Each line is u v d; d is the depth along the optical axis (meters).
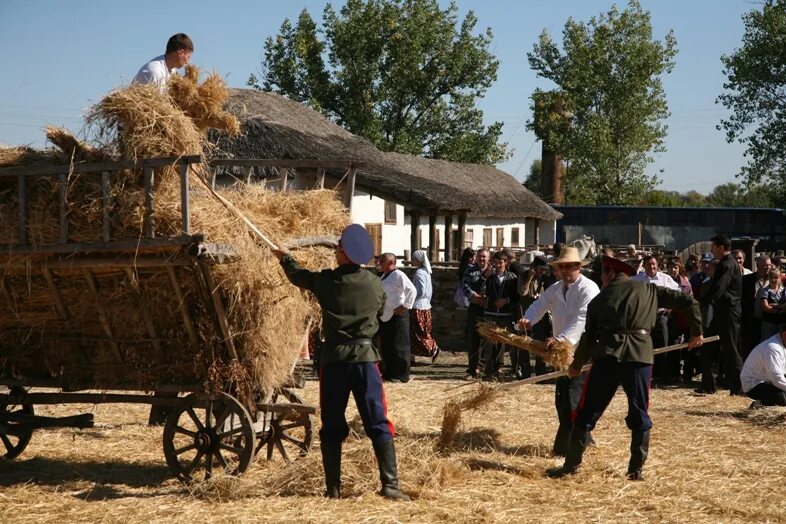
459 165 43.31
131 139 6.67
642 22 59.50
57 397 7.40
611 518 6.08
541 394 11.78
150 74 7.85
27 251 6.86
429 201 23.47
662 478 7.21
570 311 8.02
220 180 16.91
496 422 9.75
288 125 24.31
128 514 6.15
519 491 6.74
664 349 7.53
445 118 52.41
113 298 6.95
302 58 51.56
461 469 7.24
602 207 46.72
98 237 6.74
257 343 6.88
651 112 59.66
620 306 7.21
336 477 6.55
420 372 14.52
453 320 17.83
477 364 13.66
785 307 13.08
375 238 31.34
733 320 12.06
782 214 44.25
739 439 8.88
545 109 59.12
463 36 52.12
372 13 50.66
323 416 6.62
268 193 7.96
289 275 6.72
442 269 17.81
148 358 7.14
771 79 48.03
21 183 6.86
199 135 7.21
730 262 12.10
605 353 7.16
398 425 9.47
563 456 8.12
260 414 7.50
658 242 46.06
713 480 7.18
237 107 21.75
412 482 6.85
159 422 9.38
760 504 6.52
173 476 7.36
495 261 13.53
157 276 6.77
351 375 6.55
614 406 10.82
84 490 6.88
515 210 39.91
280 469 7.16
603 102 60.09
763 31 48.44
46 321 7.23
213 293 6.65
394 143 50.72
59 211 6.86
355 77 51.00
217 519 5.97
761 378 10.51
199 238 6.41
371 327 6.66
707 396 12.05
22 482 7.16
